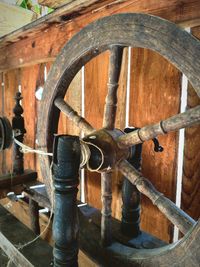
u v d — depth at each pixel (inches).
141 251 26.7
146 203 37.3
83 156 24.6
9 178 44.6
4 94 69.9
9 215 38.6
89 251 30.8
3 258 39.1
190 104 30.8
